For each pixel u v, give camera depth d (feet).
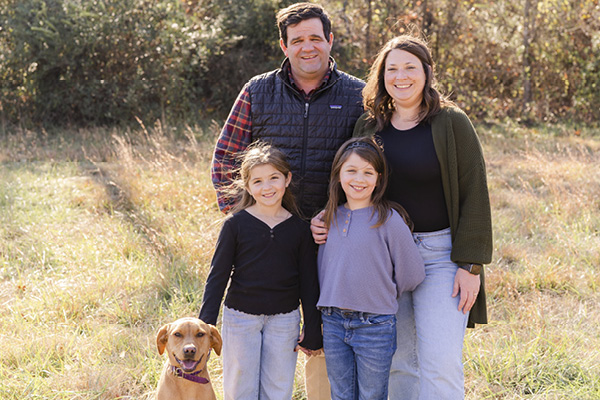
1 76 44.60
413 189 9.18
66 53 44.47
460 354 8.95
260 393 9.75
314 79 10.34
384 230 9.02
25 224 21.56
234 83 49.88
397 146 9.23
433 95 9.10
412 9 53.72
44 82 45.39
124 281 16.87
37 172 29.45
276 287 9.36
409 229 9.12
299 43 10.01
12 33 44.04
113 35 45.14
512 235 21.77
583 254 19.65
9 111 45.06
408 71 9.02
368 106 9.74
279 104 10.45
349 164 9.08
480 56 55.47
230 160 10.94
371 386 9.14
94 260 18.40
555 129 49.73
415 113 9.31
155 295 16.07
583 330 14.44
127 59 46.11
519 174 31.76
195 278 17.06
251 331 9.41
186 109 48.06
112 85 45.83
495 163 34.68
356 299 9.04
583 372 12.27
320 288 9.50
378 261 9.02
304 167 10.41
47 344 13.30
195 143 33.01
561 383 11.90
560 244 20.51
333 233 9.37
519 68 56.13
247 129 10.83
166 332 9.28
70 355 13.09
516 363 12.62
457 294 9.00
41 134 42.86
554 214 23.67
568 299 16.46
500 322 14.78
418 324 9.18
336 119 10.34
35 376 12.10
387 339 9.09
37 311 15.15
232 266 9.54
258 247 9.35
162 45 45.96
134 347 13.37
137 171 27.35
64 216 22.65
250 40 51.16
